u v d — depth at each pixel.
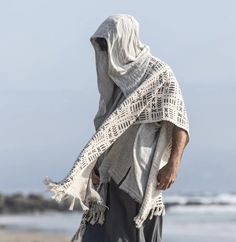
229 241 35.28
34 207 50.34
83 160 8.50
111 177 8.79
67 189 8.45
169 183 8.61
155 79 8.66
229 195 62.75
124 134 8.72
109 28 8.66
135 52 8.73
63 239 34.75
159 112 8.62
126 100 8.60
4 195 51.53
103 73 8.78
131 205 8.76
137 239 8.78
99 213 8.80
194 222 43.97
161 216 8.86
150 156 8.66
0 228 40.81
